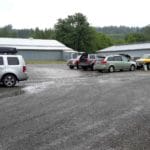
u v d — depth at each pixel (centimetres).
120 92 1509
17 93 1543
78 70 3538
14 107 1133
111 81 2102
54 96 1399
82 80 2225
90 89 1647
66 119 919
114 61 3284
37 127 827
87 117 943
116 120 899
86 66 3581
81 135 745
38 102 1238
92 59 3572
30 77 2562
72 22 9631
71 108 1095
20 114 1002
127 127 818
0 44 7069
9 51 2553
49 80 2277
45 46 7469
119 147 650
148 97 1332
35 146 663
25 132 778
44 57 7388
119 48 7444
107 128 809
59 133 765
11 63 1923
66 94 1460
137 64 3519
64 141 697
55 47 7538
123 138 717
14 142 693
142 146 656
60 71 3325
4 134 761
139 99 1279
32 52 7238
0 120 918
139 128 806
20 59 1947
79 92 1526
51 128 815
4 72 1895
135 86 1762
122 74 2822
